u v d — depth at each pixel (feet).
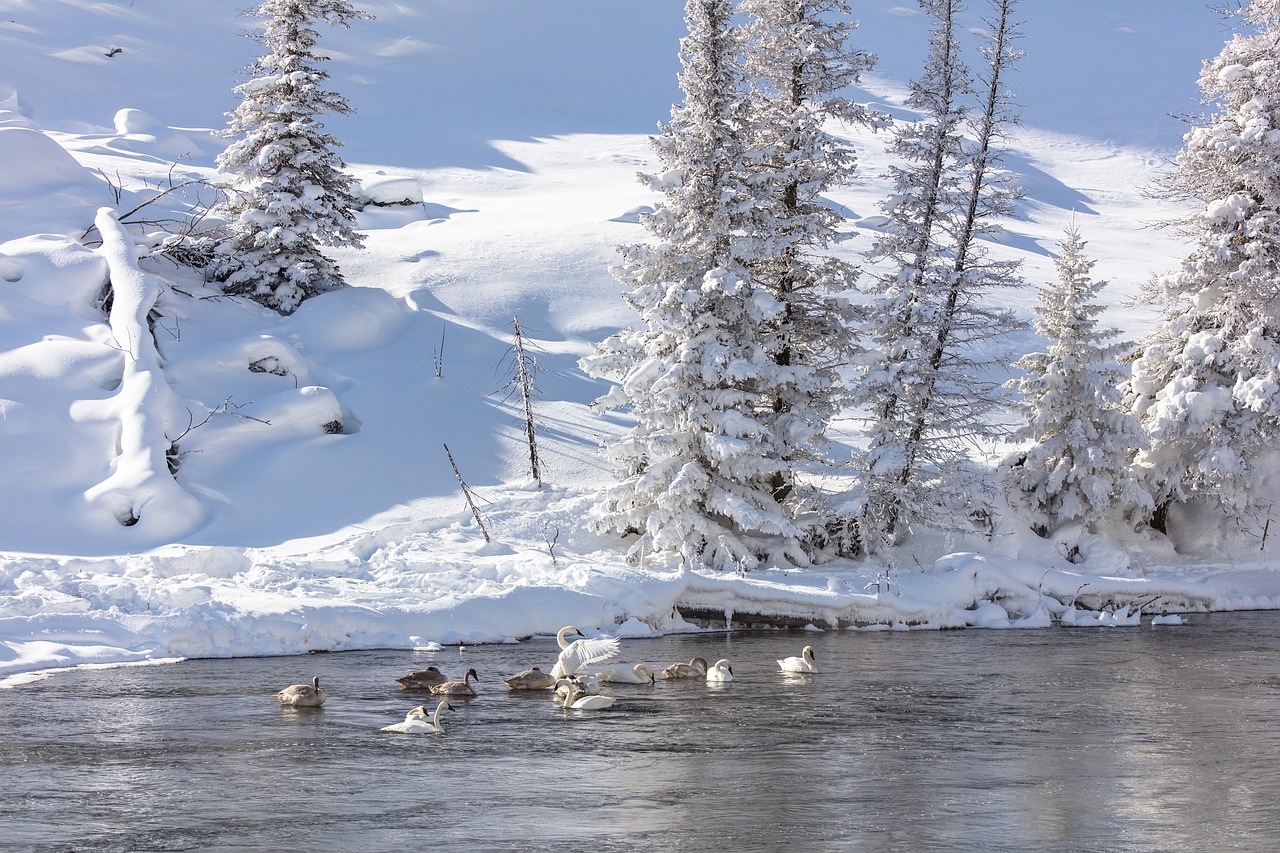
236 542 106.01
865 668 77.61
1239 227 128.06
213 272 147.23
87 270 131.13
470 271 181.98
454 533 107.04
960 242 114.73
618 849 39.04
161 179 232.32
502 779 47.55
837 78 113.09
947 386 121.90
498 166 414.82
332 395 125.59
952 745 54.90
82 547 102.27
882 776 48.98
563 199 286.25
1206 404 124.26
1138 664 80.38
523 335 157.99
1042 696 67.82
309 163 147.54
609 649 67.41
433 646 82.12
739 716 61.00
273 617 80.07
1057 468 122.11
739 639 90.79
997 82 114.42
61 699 62.18
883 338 115.65
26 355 118.32
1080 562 119.55
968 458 115.14
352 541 103.76
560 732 56.59
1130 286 245.24
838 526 114.62
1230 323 126.52
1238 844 40.42
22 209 147.84
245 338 131.23
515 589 90.33
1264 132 124.47
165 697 63.10
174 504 107.55
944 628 100.32
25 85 441.68
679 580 96.37
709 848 39.29
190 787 45.80
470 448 125.18
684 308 104.78
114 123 374.22
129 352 120.37
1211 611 113.19
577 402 140.77
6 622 74.13
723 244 108.27
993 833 41.37
